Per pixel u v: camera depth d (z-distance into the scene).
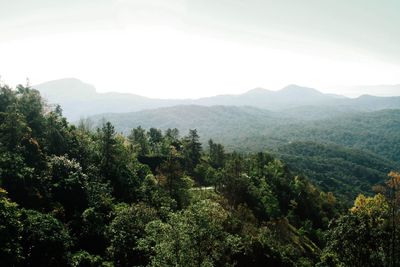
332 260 42.56
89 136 97.62
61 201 55.12
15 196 49.06
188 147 127.62
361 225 34.53
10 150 59.47
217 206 31.95
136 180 75.50
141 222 43.31
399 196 37.62
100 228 47.53
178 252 28.80
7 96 82.75
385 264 33.31
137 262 38.69
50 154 69.69
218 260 32.75
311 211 112.81
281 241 67.81
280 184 118.50
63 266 38.12
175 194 73.06
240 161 102.25
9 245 33.38
